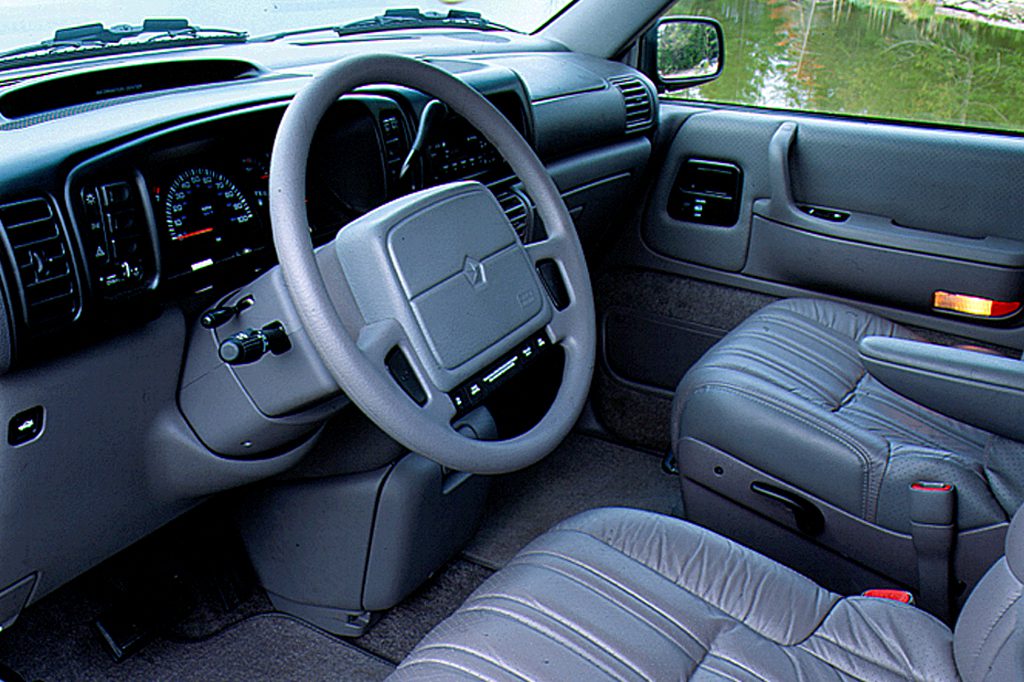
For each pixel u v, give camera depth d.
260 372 1.16
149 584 1.71
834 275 1.94
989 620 0.88
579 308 1.28
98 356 1.11
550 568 1.11
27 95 1.27
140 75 1.39
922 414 1.50
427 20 2.09
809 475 1.40
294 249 0.99
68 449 1.13
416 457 1.55
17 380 1.04
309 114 1.05
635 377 2.24
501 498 2.09
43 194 0.99
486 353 1.12
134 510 1.29
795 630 1.05
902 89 1.88
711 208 2.05
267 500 1.59
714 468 1.52
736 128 1.98
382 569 1.58
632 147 1.99
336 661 1.63
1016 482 1.24
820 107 1.99
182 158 1.14
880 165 1.86
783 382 1.51
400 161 1.42
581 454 2.25
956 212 1.81
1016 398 1.08
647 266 2.16
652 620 1.03
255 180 1.25
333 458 1.50
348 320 1.08
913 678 0.97
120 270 1.08
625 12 2.09
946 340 1.88
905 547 1.32
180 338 1.21
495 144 1.31
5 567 1.16
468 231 1.15
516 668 0.95
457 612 1.08
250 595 1.77
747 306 2.07
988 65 1.78
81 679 1.57
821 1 1.91
